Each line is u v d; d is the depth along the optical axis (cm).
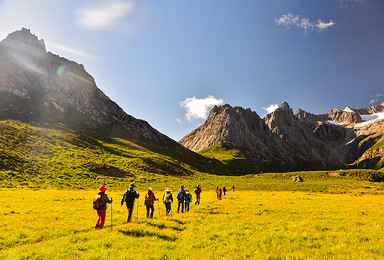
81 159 9538
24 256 855
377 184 9256
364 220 1839
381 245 1045
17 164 6981
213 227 1489
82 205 2731
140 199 3544
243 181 11012
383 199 4459
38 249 945
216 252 958
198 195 3014
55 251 916
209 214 2128
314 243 1091
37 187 5475
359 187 8081
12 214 1966
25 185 5472
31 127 12138
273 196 4725
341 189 7625
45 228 1429
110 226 1489
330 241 1139
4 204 2506
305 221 1714
